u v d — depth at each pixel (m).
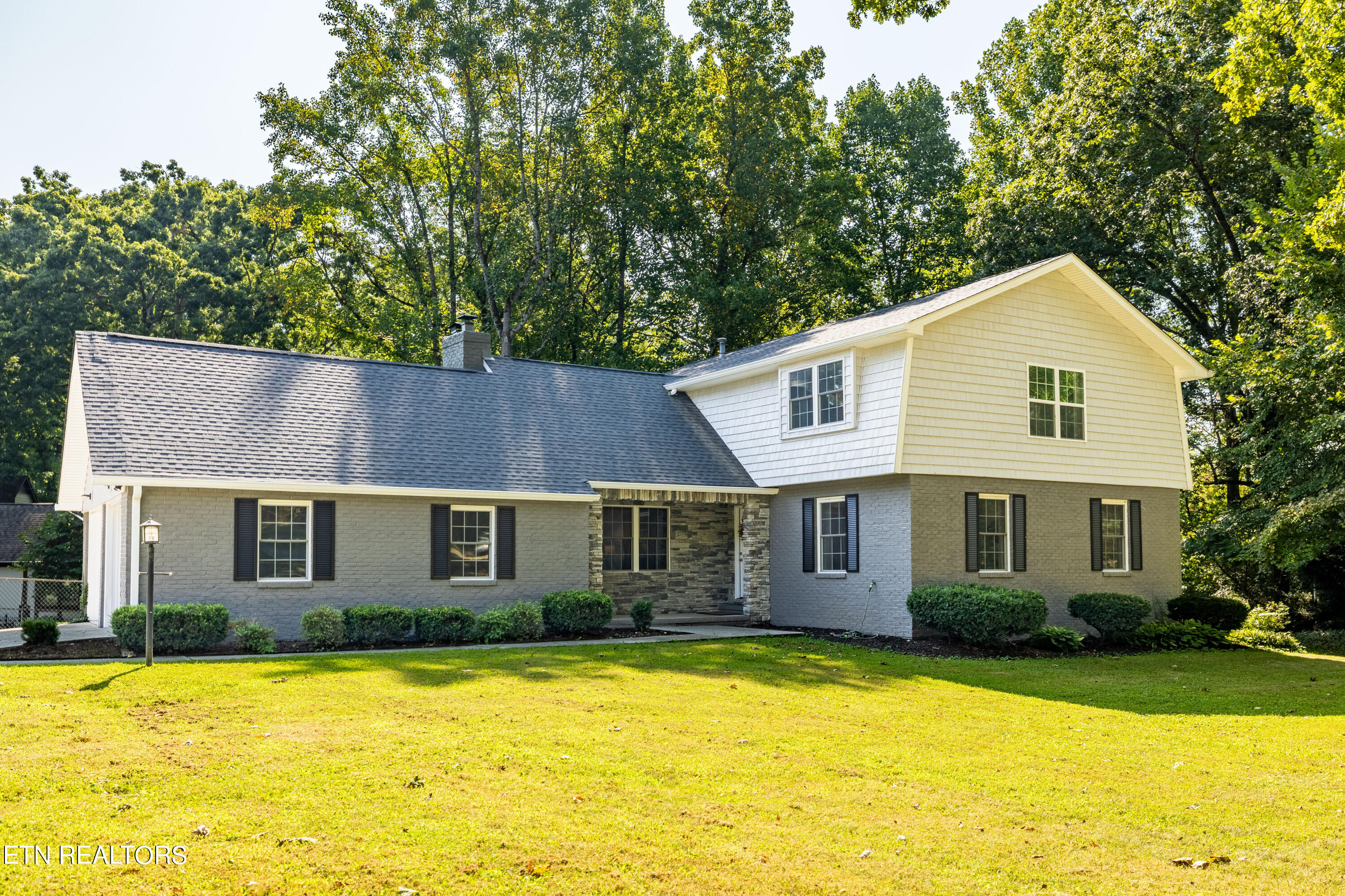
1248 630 20.97
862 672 14.01
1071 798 7.34
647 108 36.19
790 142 36.00
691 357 37.81
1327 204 17.78
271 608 15.88
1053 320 19.88
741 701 11.20
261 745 8.22
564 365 24.14
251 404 17.73
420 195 38.16
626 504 21.45
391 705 10.16
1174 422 21.84
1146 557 21.31
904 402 17.53
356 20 32.81
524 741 8.62
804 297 38.56
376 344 38.47
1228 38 24.50
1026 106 33.97
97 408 15.95
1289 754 9.11
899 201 42.12
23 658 13.02
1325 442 21.11
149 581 12.49
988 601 16.34
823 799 7.16
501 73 32.81
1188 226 29.91
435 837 6.01
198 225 44.72
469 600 17.67
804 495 20.39
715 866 5.68
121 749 7.91
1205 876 5.66
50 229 43.19
